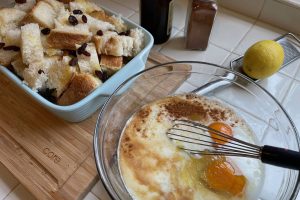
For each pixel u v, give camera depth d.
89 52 0.34
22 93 0.39
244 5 0.49
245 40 0.46
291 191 0.27
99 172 0.27
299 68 0.42
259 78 0.39
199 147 0.32
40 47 0.35
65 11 0.39
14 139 0.35
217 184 0.30
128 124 0.34
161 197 0.29
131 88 0.38
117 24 0.39
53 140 0.35
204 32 0.42
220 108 0.36
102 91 0.33
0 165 0.34
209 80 0.40
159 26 0.43
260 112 0.35
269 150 0.23
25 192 0.33
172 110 0.35
